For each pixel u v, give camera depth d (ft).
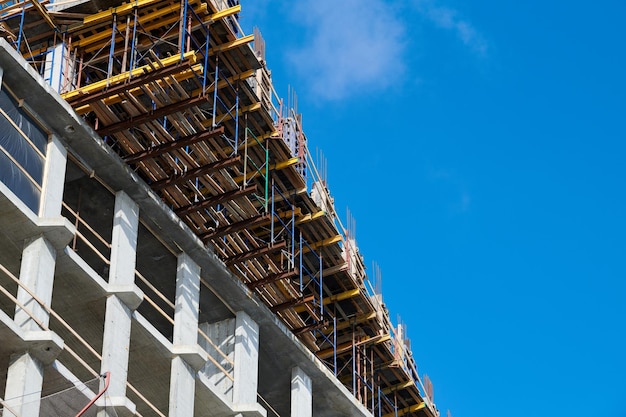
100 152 143.74
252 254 157.79
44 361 126.82
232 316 160.86
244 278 160.86
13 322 125.29
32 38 161.48
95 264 157.07
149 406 147.43
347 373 197.16
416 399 201.77
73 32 159.74
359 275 188.34
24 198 134.41
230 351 158.61
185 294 150.51
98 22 157.58
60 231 133.49
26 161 136.15
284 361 167.22
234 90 158.51
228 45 157.99
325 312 187.62
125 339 138.21
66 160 141.18
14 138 135.64
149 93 142.20
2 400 123.85
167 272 155.63
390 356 194.39
